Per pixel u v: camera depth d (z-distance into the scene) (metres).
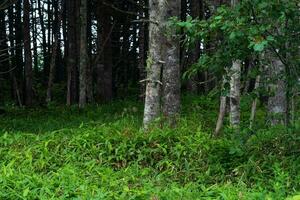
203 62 7.51
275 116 8.87
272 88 8.21
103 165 8.27
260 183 6.89
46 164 8.13
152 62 10.53
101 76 21.73
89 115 16.48
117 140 9.09
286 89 7.82
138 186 6.90
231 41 6.93
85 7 18.61
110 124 11.05
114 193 6.09
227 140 8.86
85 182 6.67
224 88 7.80
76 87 23.61
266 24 6.69
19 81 26.56
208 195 6.24
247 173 7.30
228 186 6.64
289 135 7.87
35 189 6.20
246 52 7.20
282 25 7.25
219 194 6.18
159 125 10.12
